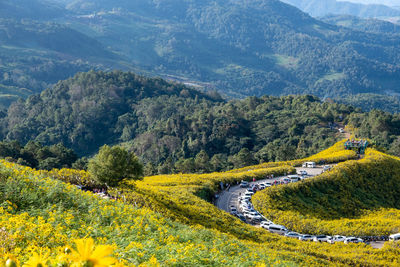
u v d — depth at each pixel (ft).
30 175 65.10
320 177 202.69
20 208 49.29
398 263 107.96
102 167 110.73
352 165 227.40
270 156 402.31
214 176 206.49
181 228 73.56
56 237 35.81
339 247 122.72
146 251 38.34
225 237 76.18
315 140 453.99
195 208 118.52
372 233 139.33
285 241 113.60
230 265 45.80
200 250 49.78
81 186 105.50
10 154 284.00
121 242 42.39
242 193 182.91
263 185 193.26
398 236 134.51
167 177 200.95
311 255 103.45
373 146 302.66
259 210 156.56
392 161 253.44
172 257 38.83
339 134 453.99
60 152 312.09
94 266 7.25
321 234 137.28
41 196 55.52
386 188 221.25
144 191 112.37
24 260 27.53
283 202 168.04
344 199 190.60
